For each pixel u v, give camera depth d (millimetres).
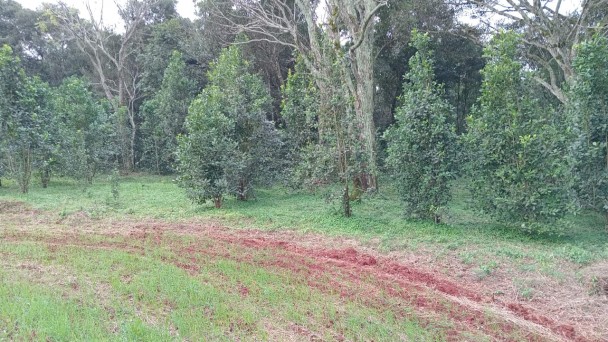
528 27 17891
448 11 21328
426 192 10812
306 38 24656
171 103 24562
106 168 23328
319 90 12750
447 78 28562
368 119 15828
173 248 8969
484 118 10328
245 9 22000
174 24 29859
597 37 9750
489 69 10430
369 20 14820
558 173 9539
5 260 7957
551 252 8508
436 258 8492
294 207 13430
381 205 13695
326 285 7031
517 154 9867
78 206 13414
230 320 5625
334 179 12336
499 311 6254
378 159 15477
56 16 29094
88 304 5977
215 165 13500
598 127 9594
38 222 11562
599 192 9711
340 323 5660
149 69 29562
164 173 26719
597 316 6125
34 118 16469
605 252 8273
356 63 16125
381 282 7223
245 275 7301
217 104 14547
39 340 4902
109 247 9016
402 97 11914
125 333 5062
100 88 34812
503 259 8242
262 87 19641
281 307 6102
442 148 10531
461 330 5656
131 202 14602
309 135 16578
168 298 6215
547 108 13969
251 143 15344
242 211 12742
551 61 23875
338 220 11469
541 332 5664
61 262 7828
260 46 25953
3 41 34719
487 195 10305
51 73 36375
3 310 5566
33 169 17812
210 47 26688
